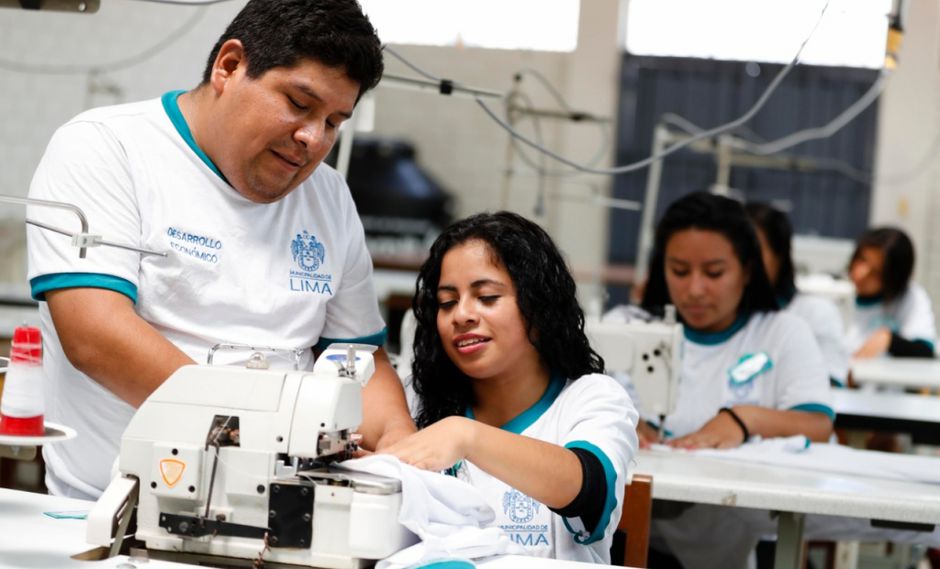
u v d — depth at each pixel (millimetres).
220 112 1587
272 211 1711
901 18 2561
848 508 1946
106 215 1562
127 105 1685
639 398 2328
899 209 7316
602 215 7559
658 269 2666
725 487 1988
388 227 7621
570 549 1604
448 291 1663
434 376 1752
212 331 1654
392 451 1381
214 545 1257
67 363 1634
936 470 2254
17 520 1358
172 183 1624
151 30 5676
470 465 1657
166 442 1263
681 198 2598
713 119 7586
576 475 1454
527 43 7488
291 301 1717
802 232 7559
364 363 1347
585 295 7258
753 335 2660
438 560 1225
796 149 7496
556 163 7398
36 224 1354
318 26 1499
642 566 1761
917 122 7254
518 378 1707
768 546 2834
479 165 7625
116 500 1251
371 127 2412
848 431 3488
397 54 2201
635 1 7551
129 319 1506
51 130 5820
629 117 7602
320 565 1234
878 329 5012
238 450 1251
